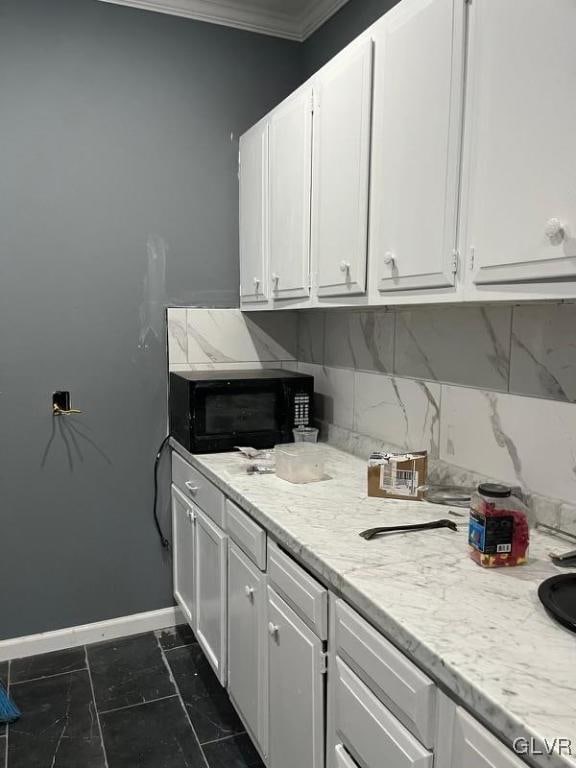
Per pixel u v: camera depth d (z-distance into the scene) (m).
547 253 0.97
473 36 1.13
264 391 2.18
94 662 2.25
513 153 1.04
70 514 2.33
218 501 1.85
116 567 2.42
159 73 2.30
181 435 2.24
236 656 1.77
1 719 1.90
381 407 1.98
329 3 2.28
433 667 0.85
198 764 1.75
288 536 1.33
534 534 1.32
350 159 1.56
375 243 1.47
